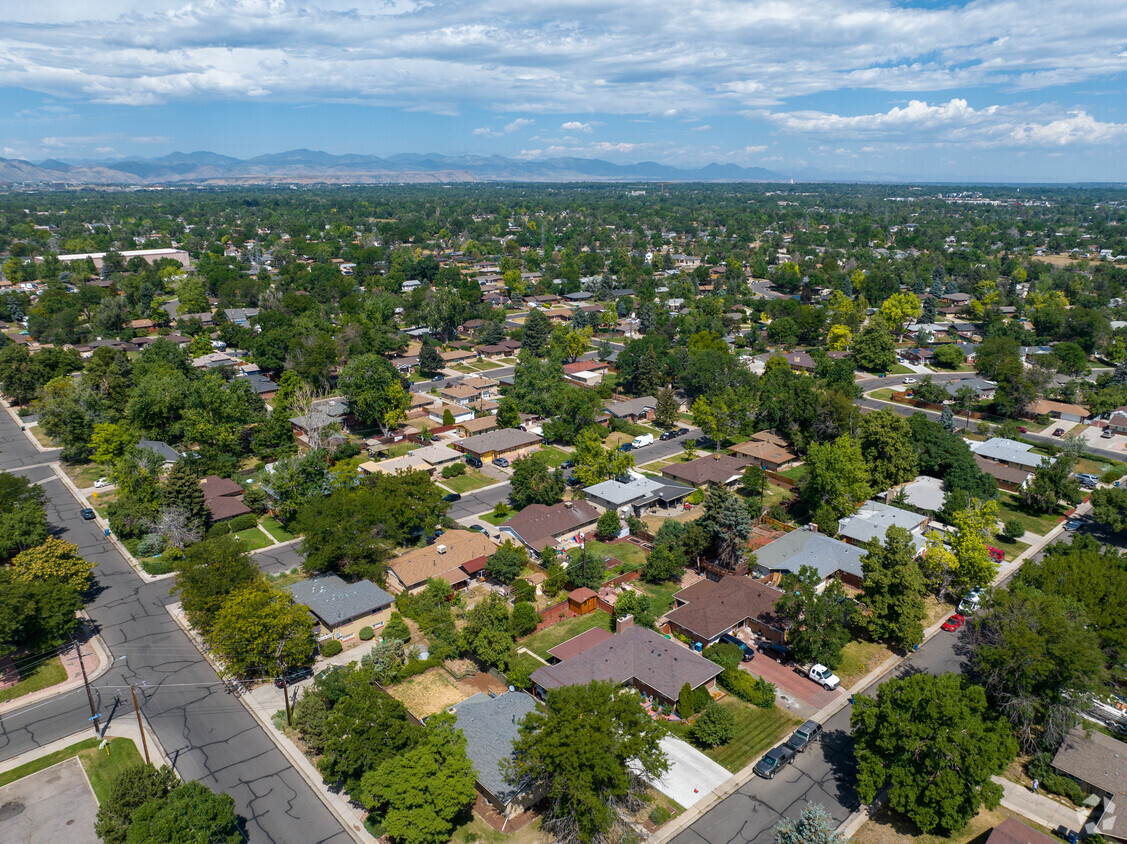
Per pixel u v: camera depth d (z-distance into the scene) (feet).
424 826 151.43
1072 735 185.78
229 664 215.51
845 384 489.26
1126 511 294.46
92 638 240.94
